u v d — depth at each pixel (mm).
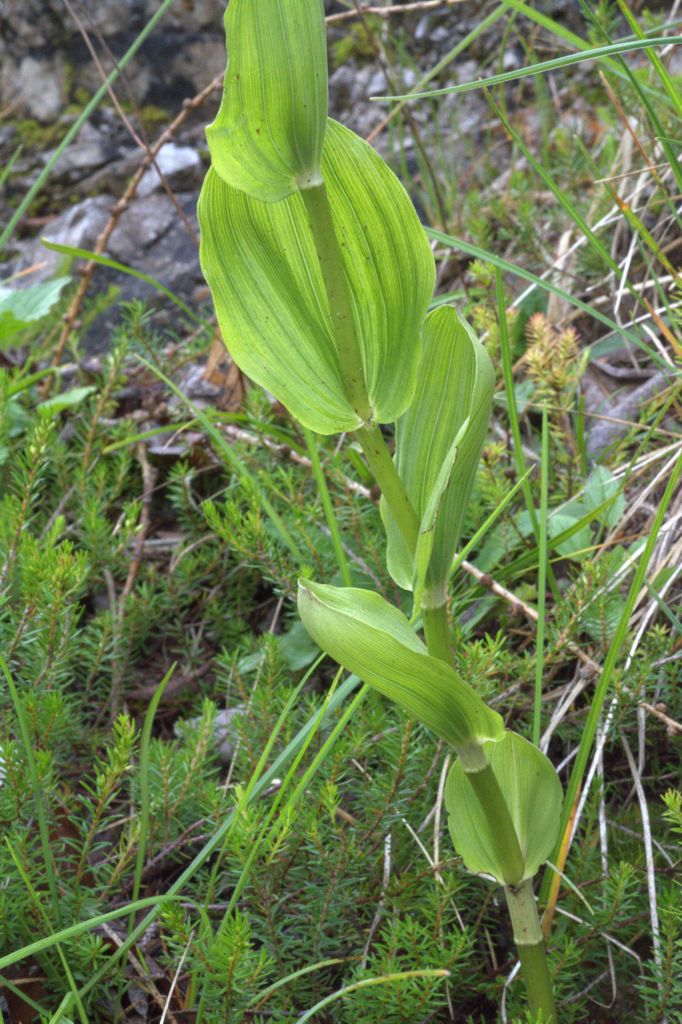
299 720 651
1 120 1467
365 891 586
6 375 774
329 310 485
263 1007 561
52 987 567
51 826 601
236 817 550
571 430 784
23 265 1313
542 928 564
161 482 838
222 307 487
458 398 498
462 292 823
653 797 635
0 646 625
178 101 1436
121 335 850
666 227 854
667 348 793
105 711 692
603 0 896
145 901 527
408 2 1352
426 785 596
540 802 520
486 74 1317
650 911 561
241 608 731
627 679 602
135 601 693
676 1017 562
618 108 718
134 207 1303
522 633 667
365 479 746
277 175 456
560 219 977
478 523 700
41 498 799
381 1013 539
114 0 1417
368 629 465
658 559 662
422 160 1136
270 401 814
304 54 444
